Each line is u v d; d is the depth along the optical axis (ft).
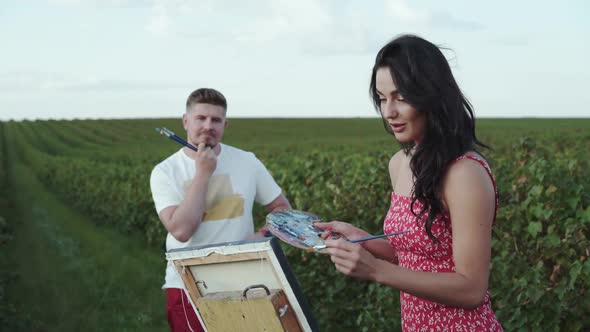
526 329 12.57
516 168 16.84
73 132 261.65
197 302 7.26
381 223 19.17
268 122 257.14
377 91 6.75
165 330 19.99
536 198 13.71
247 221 11.53
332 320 18.21
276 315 6.79
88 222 50.75
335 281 18.37
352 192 20.04
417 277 6.30
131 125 279.28
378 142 133.28
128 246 36.42
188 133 11.53
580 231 13.39
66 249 34.04
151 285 25.53
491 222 6.39
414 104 6.33
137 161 81.46
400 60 6.38
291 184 25.41
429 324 7.02
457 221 6.35
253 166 11.87
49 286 25.50
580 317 12.87
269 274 6.98
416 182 6.63
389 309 15.62
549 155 16.55
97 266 29.43
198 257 7.29
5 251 33.81
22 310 21.79
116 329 19.92
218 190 11.33
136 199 40.24
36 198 72.02
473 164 6.36
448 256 6.79
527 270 13.08
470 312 6.83
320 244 6.86
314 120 266.57
